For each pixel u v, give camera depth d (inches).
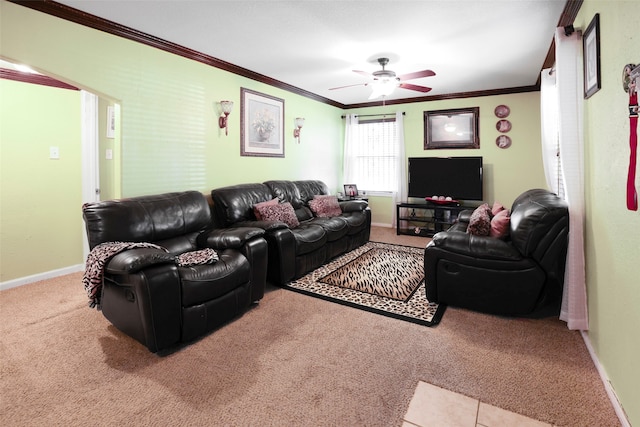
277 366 78.8
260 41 132.4
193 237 121.6
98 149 156.1
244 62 158.2
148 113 128.2
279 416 63.1
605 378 70.9
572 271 91.0
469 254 102.5
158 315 80.8
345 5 104.0
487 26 118.7
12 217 132.5
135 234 103.3
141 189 126.9
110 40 115.9
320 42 133.3
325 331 95.7
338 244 168.1
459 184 220.8
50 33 101.7
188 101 142.9
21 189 134.8
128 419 62.4
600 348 76.3
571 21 101.4
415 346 87.2
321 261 154.4
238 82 167.2
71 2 101.3
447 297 108.6
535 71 173.3
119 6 103.8
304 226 153.3
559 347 85.9
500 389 70.2
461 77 184.7
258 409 64.9
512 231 99.5
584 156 89.1
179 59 138.6
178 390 70.5
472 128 221.9
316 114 234.4
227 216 142.4
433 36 127.3
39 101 138.7
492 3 103.0
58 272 146.6
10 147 131.5
